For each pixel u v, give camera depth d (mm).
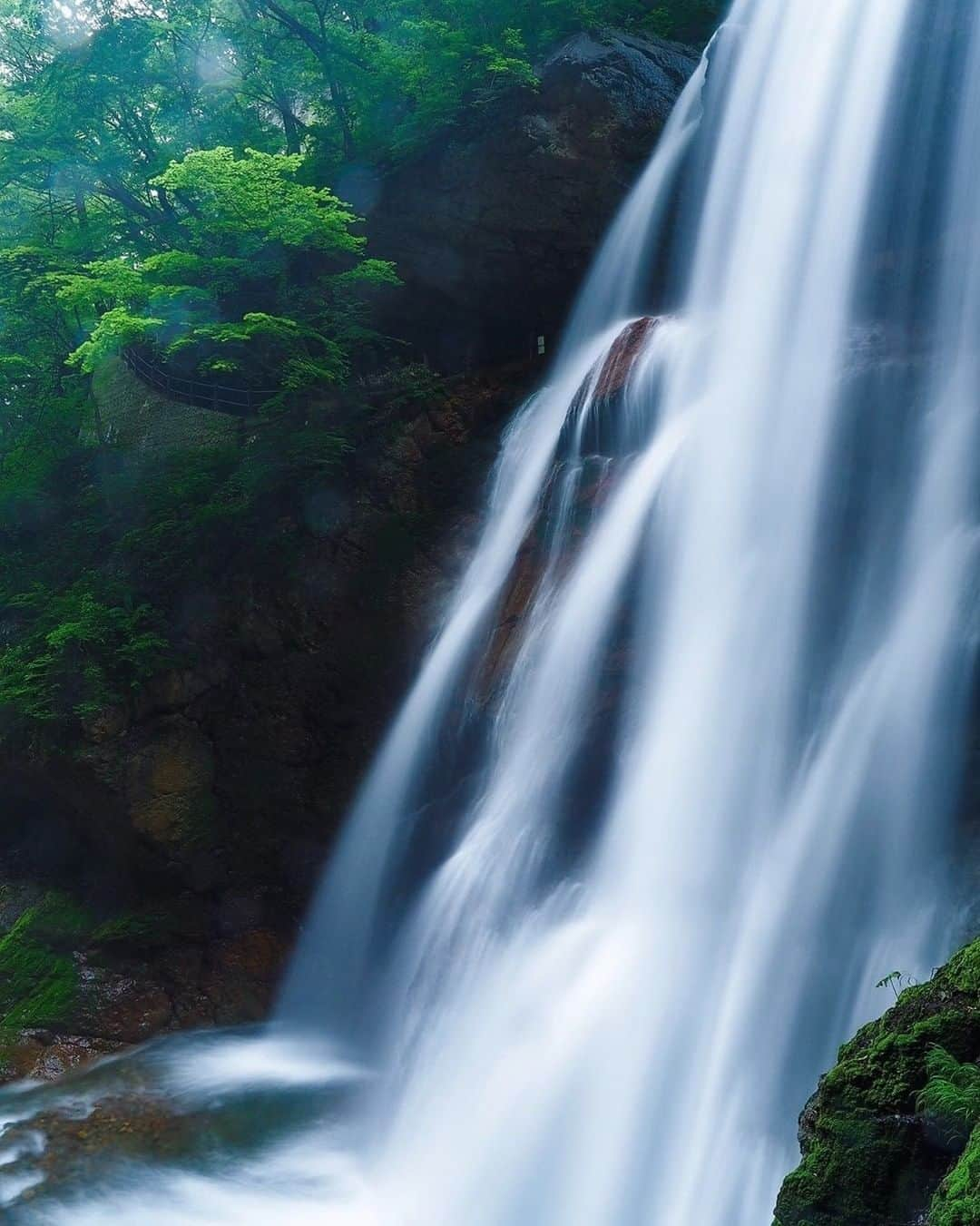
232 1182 13836
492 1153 12797
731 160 19016
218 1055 17281
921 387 14203
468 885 16750
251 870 19938
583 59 22094
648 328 18734
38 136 26734
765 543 15180
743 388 16422
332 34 26234
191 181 22344
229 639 20984
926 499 13562
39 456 26219
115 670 20094
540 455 20578
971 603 12344
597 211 22297
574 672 16922
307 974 19141
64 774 19672
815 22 17734
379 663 20656
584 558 17734
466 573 20734
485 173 22625
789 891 12531
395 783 19625
